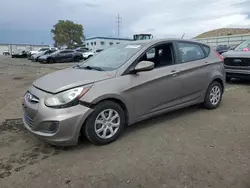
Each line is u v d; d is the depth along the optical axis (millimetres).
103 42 59812
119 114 3625
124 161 3062
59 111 3158
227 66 8062
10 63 23984
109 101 3496
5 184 2621
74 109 3207
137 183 2604
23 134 3986
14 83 9727
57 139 3172
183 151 3299
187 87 4566
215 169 2836
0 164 3037
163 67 4223
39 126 3256
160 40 4395
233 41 45250
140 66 3701
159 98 4117
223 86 5379
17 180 2693
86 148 3441
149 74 3957
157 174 2760
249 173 2742
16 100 6430
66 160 3121
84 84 3354
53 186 2578
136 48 4168
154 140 3672
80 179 2699
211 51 5273
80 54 26969
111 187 2549
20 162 3086
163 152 3281
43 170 2893
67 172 2844
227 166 2896
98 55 4660
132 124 4109
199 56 4941
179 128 4152
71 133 3197
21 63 24109
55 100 3197
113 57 4219
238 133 3902
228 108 5312
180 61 4512
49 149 3436
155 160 3070
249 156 3133
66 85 3328
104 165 2979
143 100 3885
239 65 7770
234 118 4637
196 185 2545
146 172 2807
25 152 3354
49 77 3832
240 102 5820
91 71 3826
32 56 28203
